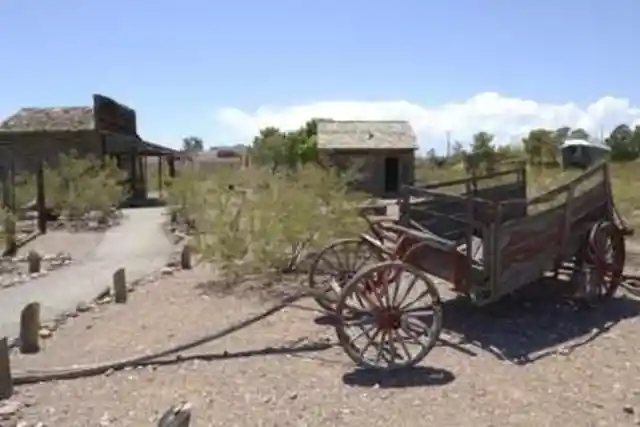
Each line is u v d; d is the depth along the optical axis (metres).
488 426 5.82
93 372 7.41
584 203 10.02
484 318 9.45
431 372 7.30
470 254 8.70
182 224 22.19
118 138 38.28
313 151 43.03
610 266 10.07
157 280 13.12
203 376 7.29
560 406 6.26
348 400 6.49
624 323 9.16
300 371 7.41
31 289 12.61
